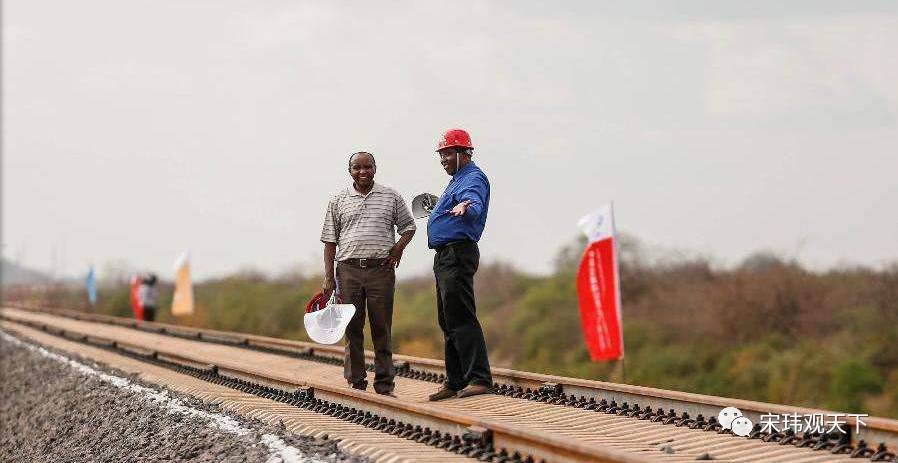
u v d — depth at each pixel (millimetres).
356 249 15672
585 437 12477
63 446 18547
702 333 44406
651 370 41125
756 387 38125
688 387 38188
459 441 11969
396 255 15891
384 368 16047
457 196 14953
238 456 12477
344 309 15219
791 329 41875
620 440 12305
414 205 16188
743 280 46375
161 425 16125
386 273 15859
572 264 59531
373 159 15781
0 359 39219
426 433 12680
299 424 13766
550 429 13125
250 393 18672
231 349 31094
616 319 23891
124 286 87688
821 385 36344
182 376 22547
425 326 50438
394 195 15977
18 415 26062
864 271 44906
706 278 50719
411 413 13273
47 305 88000
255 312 57312
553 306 53031
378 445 11945
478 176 14945
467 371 15820
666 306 48406
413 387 18406
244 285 63312
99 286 93125
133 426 16906
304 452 11875
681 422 13195
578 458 10070
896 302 39688
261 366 24984
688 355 42000
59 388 25250
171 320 65188
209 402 17172
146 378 22172
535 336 49438
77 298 90562
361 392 14766
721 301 44781
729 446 11633
